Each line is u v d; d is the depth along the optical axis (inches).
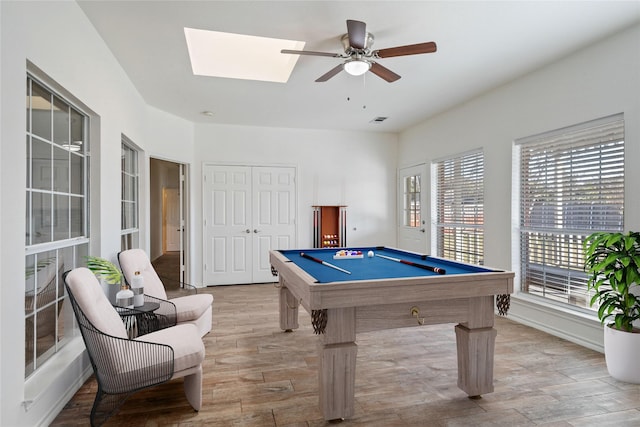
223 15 98.0
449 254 198.7
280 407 82.9
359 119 212.8
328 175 240.1
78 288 72.2
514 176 150.4
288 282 99.8
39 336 81.8
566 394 88.7
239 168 225.6
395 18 99.7
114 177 122.3
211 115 201.2
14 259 63.8
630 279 90.0
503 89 154.8
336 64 131.6
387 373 100.7
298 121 216.5
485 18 99.9
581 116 120.0
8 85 62.0
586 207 121.4
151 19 99.3
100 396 71.5
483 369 86.8
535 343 123.2
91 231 107.4
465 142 179.9
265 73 150.0
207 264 221.1
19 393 64.8
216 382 94.9
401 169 247.6
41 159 81.9
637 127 103.8
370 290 77.2
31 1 69.2
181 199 218.4
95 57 104.3
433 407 83.0
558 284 133.0
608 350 98.4
